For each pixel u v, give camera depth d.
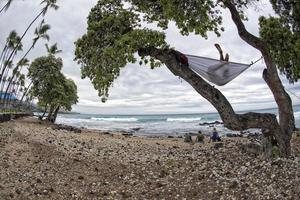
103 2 15.72
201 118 112.00
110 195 11.96
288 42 18.27
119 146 23.48
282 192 11.13
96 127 69.25
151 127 69.44
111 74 14.37
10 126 30.80
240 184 12.30
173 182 13.37
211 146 23.72
